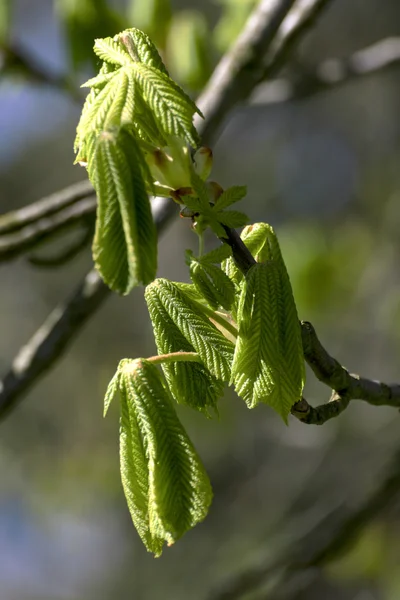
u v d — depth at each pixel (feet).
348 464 30.45
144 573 41.01
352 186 39.19
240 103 15.92
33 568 46.93
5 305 48.44
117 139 5.77
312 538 19.01
